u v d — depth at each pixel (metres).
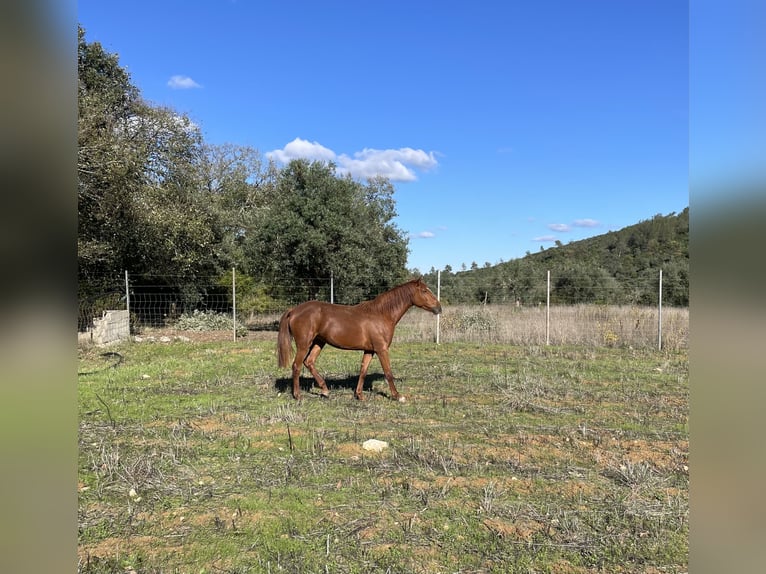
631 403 6.60
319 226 14.40
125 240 14.20
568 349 11.53
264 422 5.58
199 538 3.15
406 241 19.78
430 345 12.12
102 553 2.97
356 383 7.81
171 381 7.86
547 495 3.78
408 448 4.72
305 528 3.26
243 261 16.41
